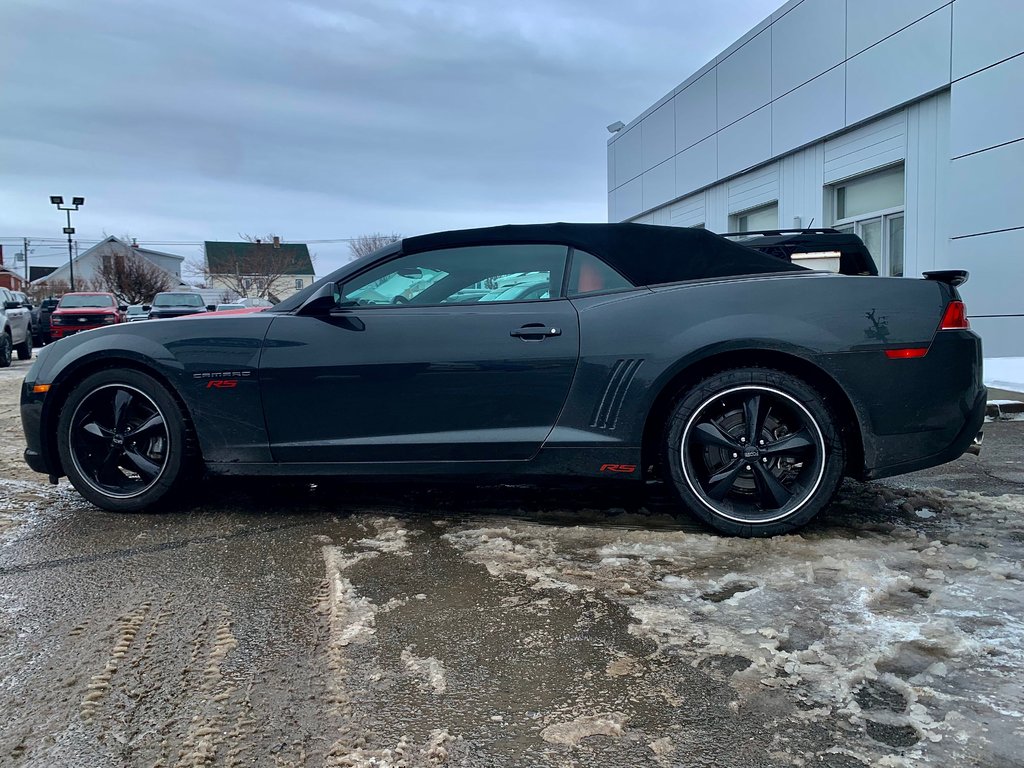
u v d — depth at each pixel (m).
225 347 3.63
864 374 3.21
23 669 2.28
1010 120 8.82
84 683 2.19
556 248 3.55
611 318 3.38
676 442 3.34
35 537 3.53
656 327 3.32
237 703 2.07
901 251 10.83
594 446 3.38
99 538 3.49
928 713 1.95
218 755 1.85
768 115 13.26
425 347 3.47
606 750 1.85
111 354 3.73
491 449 3.44
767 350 3.25
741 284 3.36
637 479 3.43
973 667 2.18
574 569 2.99
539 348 3.39
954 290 3.34
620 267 3.49
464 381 3.44
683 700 2.05
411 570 3.02
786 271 3.51
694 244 3.54
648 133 18.14
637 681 2.15
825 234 6.55
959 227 9.52
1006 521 3.61
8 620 2.62
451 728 1.95
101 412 3.89
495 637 2.44
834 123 11.61
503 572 2.98
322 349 3.54
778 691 2.08
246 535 3.51
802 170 12.63
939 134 9.90
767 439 3.36
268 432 3.62
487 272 3.58
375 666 2.26
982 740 1.84
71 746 1.89
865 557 3.08
